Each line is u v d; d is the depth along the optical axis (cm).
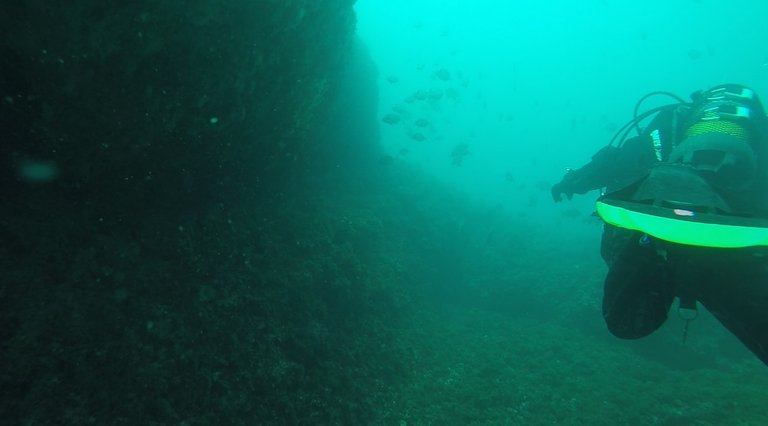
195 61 434
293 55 566
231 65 471
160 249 480
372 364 686
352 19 788
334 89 828
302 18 544
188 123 474
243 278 539
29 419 305
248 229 593
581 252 1497
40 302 358
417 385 693
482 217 1630
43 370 329
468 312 1093
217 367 446
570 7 8469
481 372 775
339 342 668
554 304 1169
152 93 424
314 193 923
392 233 1084
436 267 1202
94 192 463
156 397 379
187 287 471
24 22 336
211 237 532
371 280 848
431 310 1012
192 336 443
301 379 525
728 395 704
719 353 917
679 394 722
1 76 360
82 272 403
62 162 423
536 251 1462
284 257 631
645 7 7594
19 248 380
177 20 395
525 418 652
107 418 341
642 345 965
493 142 7044
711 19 7362
